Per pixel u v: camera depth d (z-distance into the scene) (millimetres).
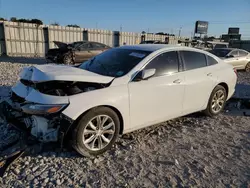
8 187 2561
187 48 4426
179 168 3053
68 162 3072
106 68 3848
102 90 3227
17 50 19859
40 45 20891
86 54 14164
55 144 3438
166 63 3977
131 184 2703
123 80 3434
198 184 2754
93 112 3098
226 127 4480
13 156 3047
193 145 3689
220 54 13016
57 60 13523
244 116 5137
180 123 4605
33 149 3227
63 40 21875
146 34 28156
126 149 3479
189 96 4273
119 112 3363
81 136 3064
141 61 3725
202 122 4684
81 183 2682
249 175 2949
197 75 4383
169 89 3893
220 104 5086
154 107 3756
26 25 19828
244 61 13094
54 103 2900
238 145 3742
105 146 3318
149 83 3646
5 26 18875
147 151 3449
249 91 7957
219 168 3084
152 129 4242
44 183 2650
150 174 2904
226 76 4977
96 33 23672
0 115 3631
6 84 7375
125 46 4527
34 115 2984
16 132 3750
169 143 3729
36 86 3205
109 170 2949
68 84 3209
